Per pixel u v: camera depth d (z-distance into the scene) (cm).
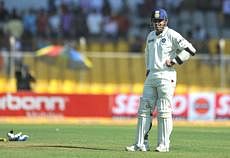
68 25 11731
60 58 9800
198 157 3678
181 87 10262
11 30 11500
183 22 12375
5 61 9656
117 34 11962
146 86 4106
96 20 12038
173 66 4100
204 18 12475
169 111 4075
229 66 10062
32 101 8981
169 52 4066
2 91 9462
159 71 4050
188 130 6981
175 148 4434
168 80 4050
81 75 10081
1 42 10825
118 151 3975
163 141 4078
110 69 10138
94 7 12225
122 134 6044
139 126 4097
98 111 9056
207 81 10194
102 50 10988
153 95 4097
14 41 10175
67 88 10006
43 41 10762
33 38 11244
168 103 4072
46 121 8669
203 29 12219
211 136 5966
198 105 9181
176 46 4062
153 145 4744
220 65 10094
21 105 8962
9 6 12100
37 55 9762
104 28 11981
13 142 4659
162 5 12512
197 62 10244
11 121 8531
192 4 12619
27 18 11681
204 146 4684
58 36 11625
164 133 4072
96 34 11881
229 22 12481
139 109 4106
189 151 4169
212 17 12519
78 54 9875
